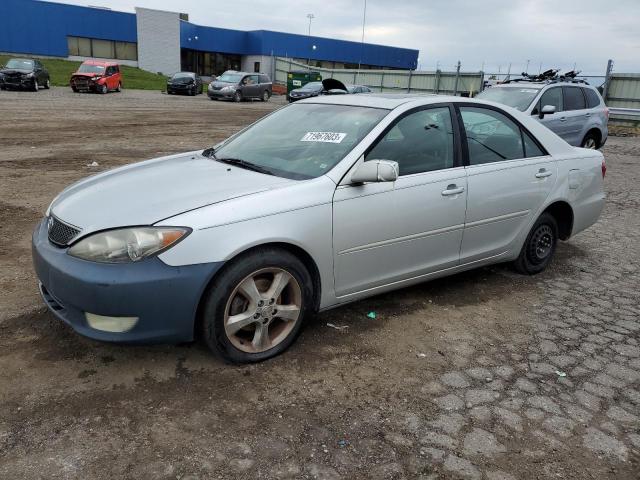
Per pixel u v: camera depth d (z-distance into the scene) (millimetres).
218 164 3965
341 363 3422
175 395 2980
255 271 3168
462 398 3127
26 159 10227
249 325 3305
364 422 2857
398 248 3867
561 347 3818
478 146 4422
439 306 4395
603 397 3221
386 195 3703
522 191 4676
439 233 4105
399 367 3426
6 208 6719
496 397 3156
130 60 49500
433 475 2510
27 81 27844
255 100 35312
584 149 5531
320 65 55844
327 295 3590
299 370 3307
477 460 2625
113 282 2836
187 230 2934
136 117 19250
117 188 3490
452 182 4117
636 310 4543
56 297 3057
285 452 2598
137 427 2709
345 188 3527
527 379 3371
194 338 3146
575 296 4789
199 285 2969
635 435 2889
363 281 3762
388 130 3836
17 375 3082
